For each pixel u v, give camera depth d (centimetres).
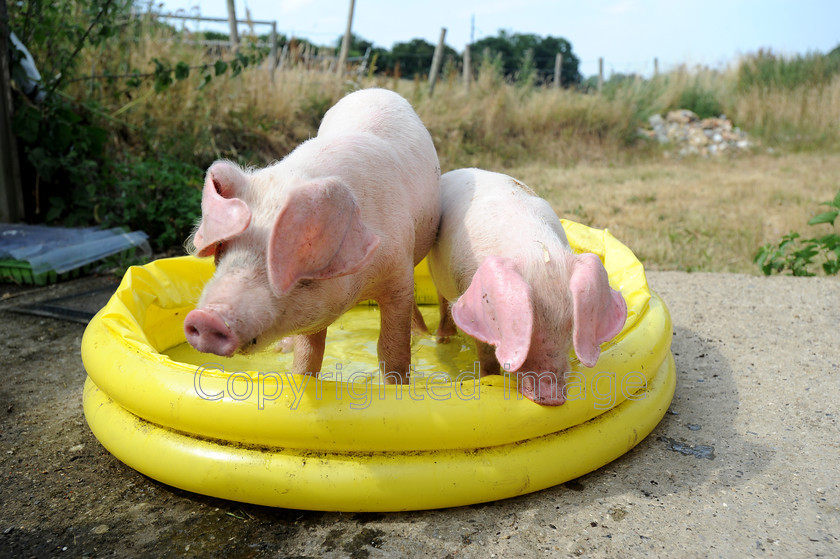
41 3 282
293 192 87
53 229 268
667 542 101
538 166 527
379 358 137
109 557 101
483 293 105
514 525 106
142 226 287
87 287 235
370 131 137
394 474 107
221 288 91
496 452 112
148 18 365
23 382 161
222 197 94
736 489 114
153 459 113
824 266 239
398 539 103
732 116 686
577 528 105
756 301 211
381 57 1321
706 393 151
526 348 97
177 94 354
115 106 331
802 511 108
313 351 141
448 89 570
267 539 104
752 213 354
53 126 277
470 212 139
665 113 692
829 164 534
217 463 109
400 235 124
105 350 125
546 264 114
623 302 111
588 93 664
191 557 100
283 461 108
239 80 405
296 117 452
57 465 126
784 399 146
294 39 498
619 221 337
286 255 87
